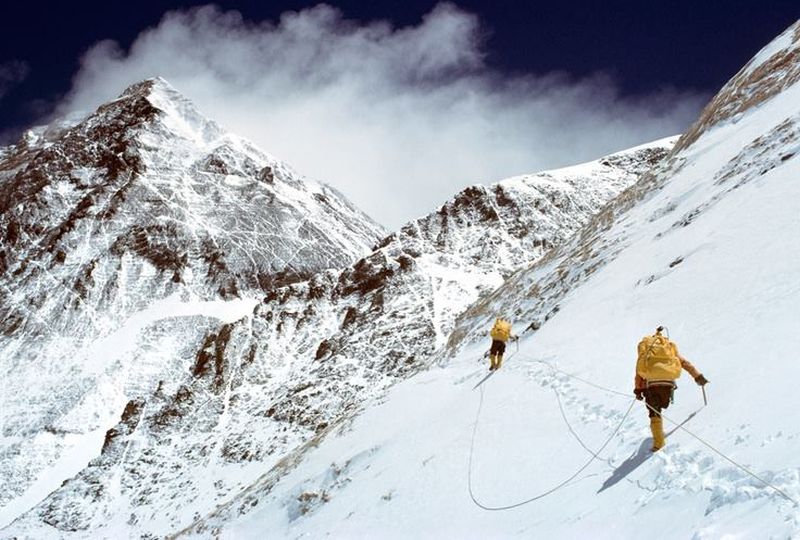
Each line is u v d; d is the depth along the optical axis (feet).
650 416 33.58
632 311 57.98
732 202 67.31
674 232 75.61
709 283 52.06
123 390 361.51
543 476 39.83
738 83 115.24
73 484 222.48
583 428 42.80
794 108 80.89
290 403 222.69
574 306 75.46
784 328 37.29
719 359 39.01
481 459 48.08
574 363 55.01
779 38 116.26
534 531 33.91
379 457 68.69
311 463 88.69
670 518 27.20
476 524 39.19
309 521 67.41
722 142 97.71
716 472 27.89
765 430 28.68
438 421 65.82
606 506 31.50
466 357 97.50
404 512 48.55
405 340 230.27
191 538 100.53
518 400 55.26
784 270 45.09
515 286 122.52
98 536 197.57
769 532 22.33
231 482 203.51
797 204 54.03
